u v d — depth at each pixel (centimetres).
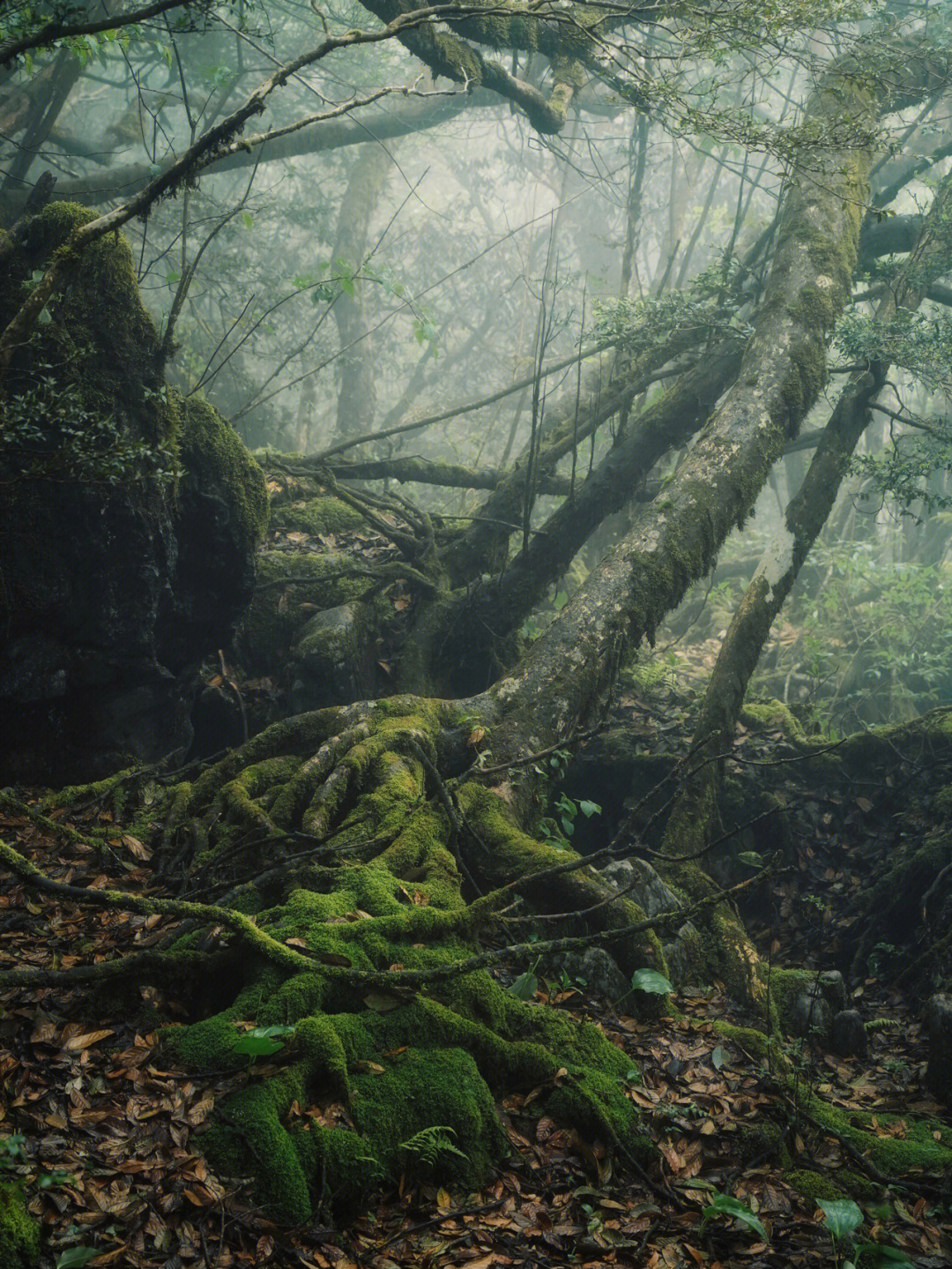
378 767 568
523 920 452
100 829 546
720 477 749
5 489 551
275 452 983
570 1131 360
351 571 844
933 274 880
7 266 549
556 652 687
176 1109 312
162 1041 350
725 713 766
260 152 828
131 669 626
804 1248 317
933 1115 460
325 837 485
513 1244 301
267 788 565
